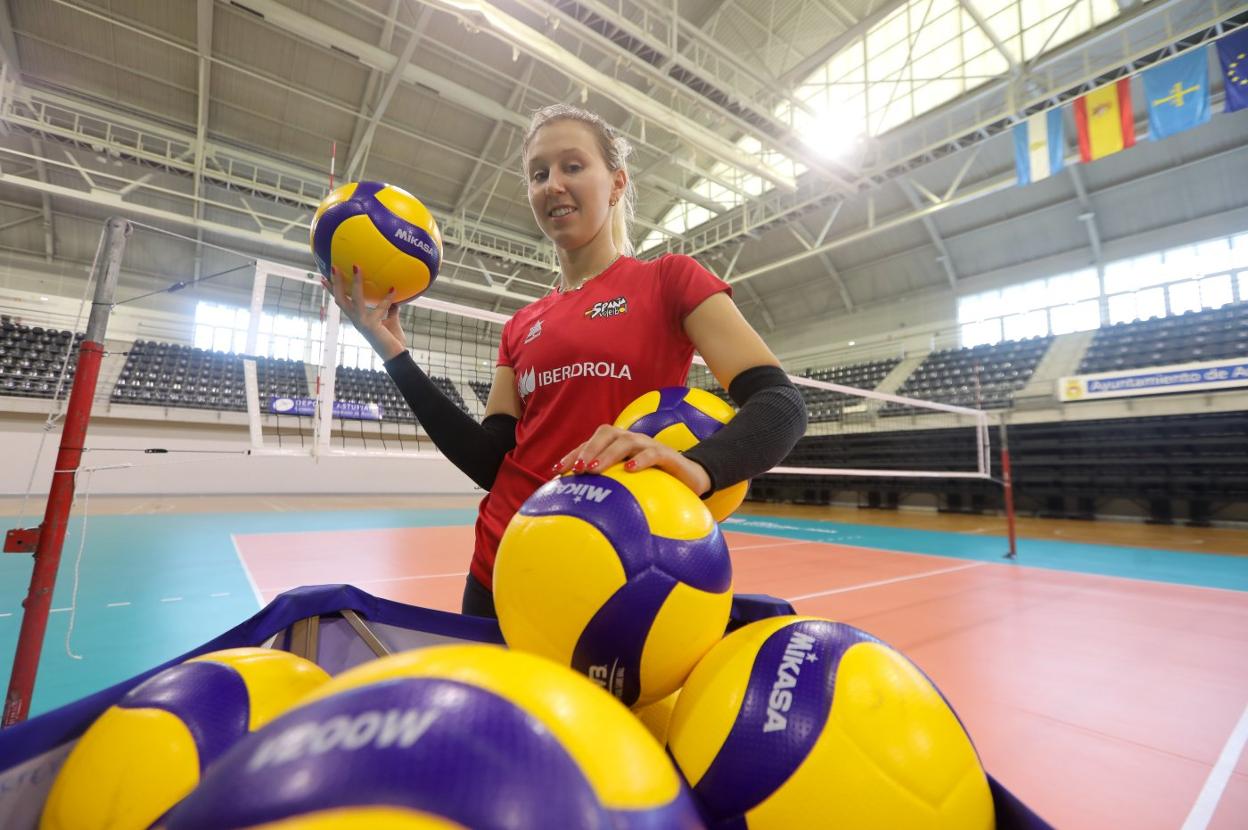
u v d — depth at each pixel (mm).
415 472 14203
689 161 12297
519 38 6652
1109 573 5383
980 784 488
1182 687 2479
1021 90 9938
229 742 490
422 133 11938
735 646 571
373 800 232
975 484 12102
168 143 10664
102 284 1664
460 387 12031
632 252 1227
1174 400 9477
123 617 3322
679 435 753
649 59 7621
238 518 8836
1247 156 10719
